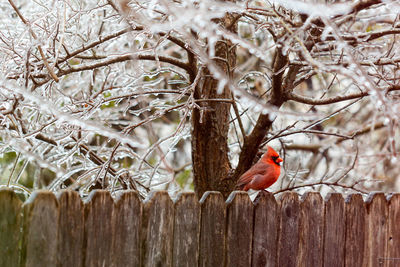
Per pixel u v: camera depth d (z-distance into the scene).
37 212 3.21
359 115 10.88
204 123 5.54
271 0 4.84
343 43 4.13
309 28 4.95
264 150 6.53
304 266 4.53
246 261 4.21
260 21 5.21
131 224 3.64
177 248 3.86
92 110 5.53
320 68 4.38
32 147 5.95
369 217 4.93
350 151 9.80
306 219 4.53
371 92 4.50
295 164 10.34
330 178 6.82
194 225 3.94
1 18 6.32
